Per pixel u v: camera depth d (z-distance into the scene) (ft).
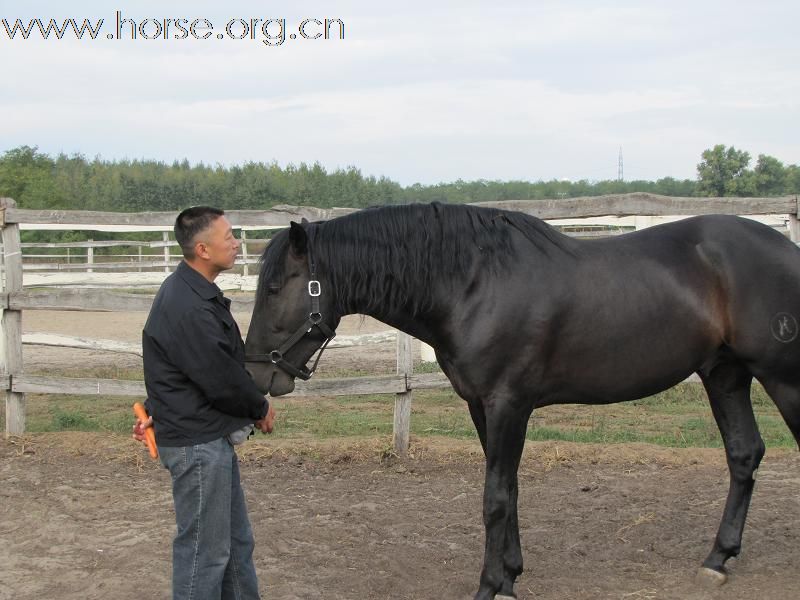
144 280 40.22
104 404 25.25
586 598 11.35
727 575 11.83
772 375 11.51
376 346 35.01
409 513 15.16
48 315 46.29
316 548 13.30
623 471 17.69
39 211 20.48
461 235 10.95
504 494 10.78
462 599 11.32
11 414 20.57
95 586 11.66
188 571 8.78
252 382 8.80
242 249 51.19
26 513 15.08
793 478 16.78
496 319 10.71
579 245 11.48
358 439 19.80
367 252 10.77
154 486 16.94
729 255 11.50
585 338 10.98
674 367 11.44
